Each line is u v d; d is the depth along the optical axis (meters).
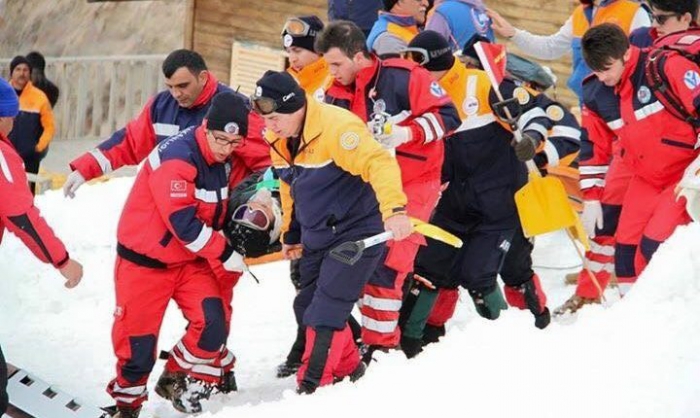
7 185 16.09
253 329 23.09
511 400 13.30
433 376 13.98
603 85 19.89
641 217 19.83
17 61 36.09
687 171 17.78
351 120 16.56
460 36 23.80
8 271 24.45
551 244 28.05
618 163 22.36
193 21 39.09
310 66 19.92
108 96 51.59
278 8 38.72
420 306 20.19
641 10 24.80
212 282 18.22
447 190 20.17
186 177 17.28
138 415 18.28
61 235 26.69
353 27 18.30
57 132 51.84
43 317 23.62
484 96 19.61
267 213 17.88
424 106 18.30
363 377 14.78
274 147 17.36
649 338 13.82
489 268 20.20
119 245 17.88
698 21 20.23
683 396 12.88
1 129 16.28
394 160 16.42
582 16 25.34
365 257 17.02
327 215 17.00
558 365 13.72
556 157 19.81
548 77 20.55
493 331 14.59
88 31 56.97
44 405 17.77
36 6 59.00
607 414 12.85
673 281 14.48
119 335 17.95
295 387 19.75
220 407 18.83
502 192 19.98
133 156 19.61
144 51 55.53
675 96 18.88
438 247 20.11
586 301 23.16
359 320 22.25
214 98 17.33
